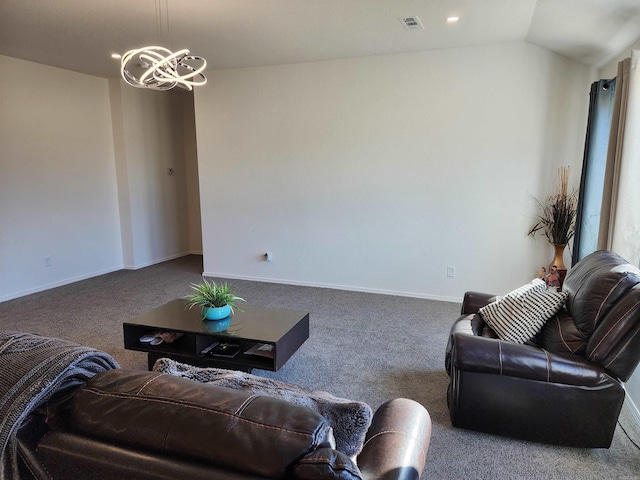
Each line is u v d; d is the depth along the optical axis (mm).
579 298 2232
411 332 3717
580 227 3822
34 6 3123
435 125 4438
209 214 5586
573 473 1954
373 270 4914
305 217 5121
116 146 5828
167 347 2842
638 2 2730
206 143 5438
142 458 847
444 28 3656
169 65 2715
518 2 3070
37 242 4945
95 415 929
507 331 2381
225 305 2932
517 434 2156
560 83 4055
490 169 4328
